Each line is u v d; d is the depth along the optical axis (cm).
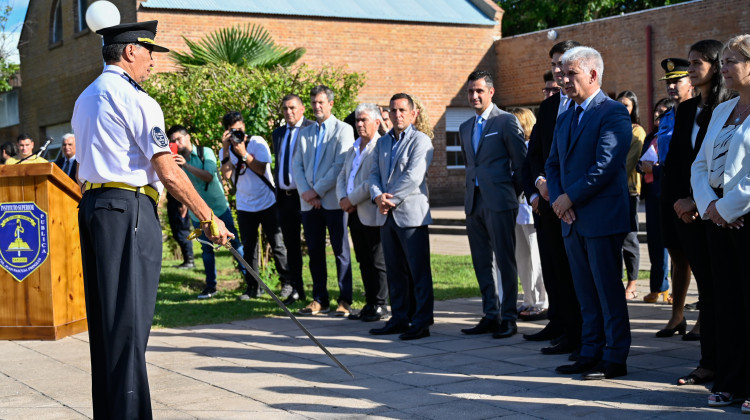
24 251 661
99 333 386
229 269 1152
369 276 735
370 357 575
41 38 2441
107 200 376
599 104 511
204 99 1095
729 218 418
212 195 891
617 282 502
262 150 856
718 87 475
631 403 444
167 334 676
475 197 639
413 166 645
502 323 641
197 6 1950
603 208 500
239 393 480
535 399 456
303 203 772
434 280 988
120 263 376
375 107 720
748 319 422
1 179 658
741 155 421
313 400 462
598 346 517
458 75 2328
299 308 802
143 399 380
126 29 388
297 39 2098
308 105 1104
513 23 2877
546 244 602
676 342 602
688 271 608
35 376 537
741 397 437
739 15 1741
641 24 1934
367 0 2255
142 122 375
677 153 498
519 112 720
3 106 2778
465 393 472
